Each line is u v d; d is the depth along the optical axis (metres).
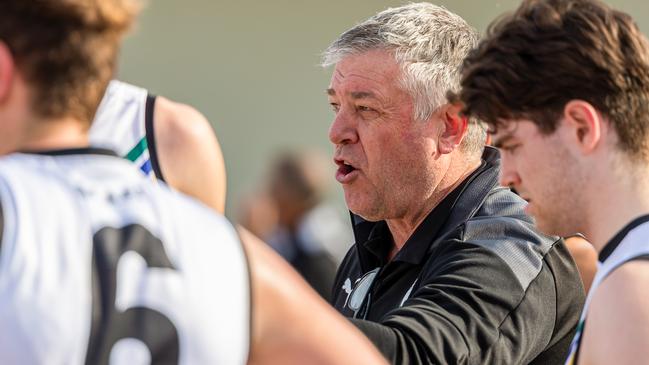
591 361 4.41
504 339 6.07
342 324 4.09
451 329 5.88
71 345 3.59
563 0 4.84
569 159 4.67
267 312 3.96
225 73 20.27
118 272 3.74
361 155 7.04
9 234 3.67
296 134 20.64
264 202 16.83
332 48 7.17
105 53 3.98
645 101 4.66
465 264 6.27
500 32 4.88
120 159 4.09
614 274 4.43
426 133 6.95
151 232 3.88
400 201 7.02
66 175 3.90
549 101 4.68
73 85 3.90
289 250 16.20
